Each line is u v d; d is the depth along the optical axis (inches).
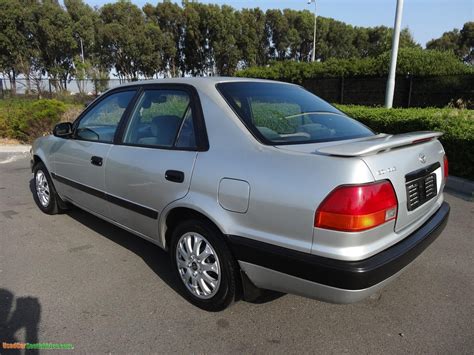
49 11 1524.4
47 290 126.1
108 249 157.6
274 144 100.5
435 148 113.3
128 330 106.0
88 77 1141.7
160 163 118.3
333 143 105.7
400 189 90.7
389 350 98.3
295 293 93.9
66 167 168.6
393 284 130.3
